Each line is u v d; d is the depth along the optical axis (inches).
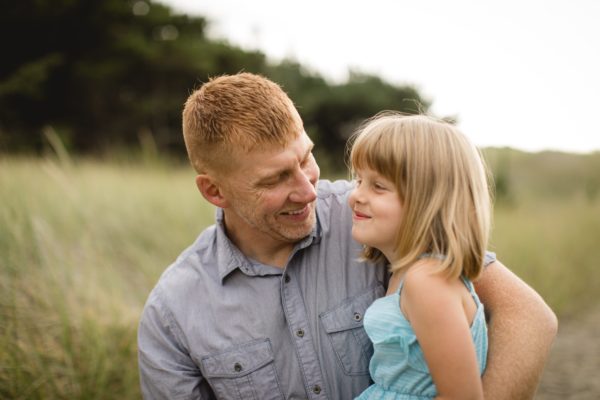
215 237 59.6
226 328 55.1
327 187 63.6
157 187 187.5
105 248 132.6
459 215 47.8
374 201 50.6
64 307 94.1
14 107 612.7
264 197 52.8
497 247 172.2
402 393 49.6
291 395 54.0
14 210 118.3
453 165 48.8
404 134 49.4
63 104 686.5
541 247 192.4
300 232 54.5
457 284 47.0
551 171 347.3
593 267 203.5
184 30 827.4
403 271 50.8
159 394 57.6
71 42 706.8
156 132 705.0
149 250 138.8
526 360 47.2
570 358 129.3
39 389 81.1
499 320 49.6
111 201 159.3
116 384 89.9
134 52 719.1
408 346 47.8
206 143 53.3
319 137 829.8
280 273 55.6
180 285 57.3
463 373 43.8
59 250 115.3
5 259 103.1
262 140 51.0
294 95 845.8
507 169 308.2
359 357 54.6
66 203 146.7
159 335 56.7
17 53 673.6
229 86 53.3
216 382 55.1
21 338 88.6
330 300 55.5
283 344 54.5
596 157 354.9
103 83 707.4
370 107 844.0
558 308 161.3
